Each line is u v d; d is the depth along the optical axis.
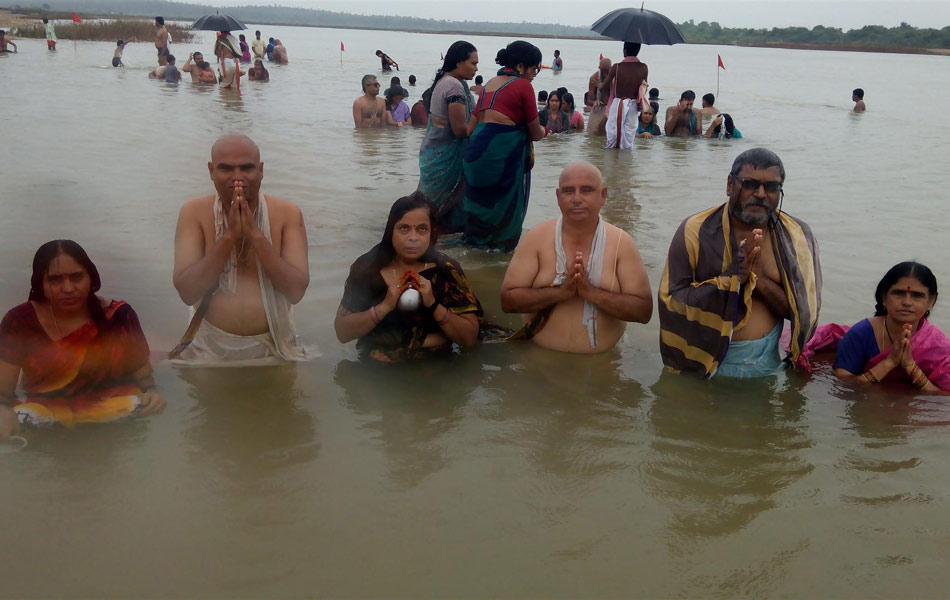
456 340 4.55
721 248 4.31
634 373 4.45
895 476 3.42
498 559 2.80
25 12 94.44
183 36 47.38
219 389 4.07
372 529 2.94
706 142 13.55
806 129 15.62
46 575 2.63
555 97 14.26
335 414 3.85
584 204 4.43
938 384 4.29
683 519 3.07
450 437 3.66
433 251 4.59
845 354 4.45
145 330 4.73
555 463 3.46
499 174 6.34
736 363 4.44
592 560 2.81
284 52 31.33
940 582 2.74
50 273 3.60
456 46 6.77
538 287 4.66
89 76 21.28
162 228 6.72
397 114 14.01
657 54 70.56
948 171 10.84
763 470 3.45
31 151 9.91
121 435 3.56
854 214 8.04
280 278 4.23
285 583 2.63
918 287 4.10
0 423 3.54
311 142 11.62
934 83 32.97
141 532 2.88
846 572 2.78
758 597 2.64
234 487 3.18
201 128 12.48
